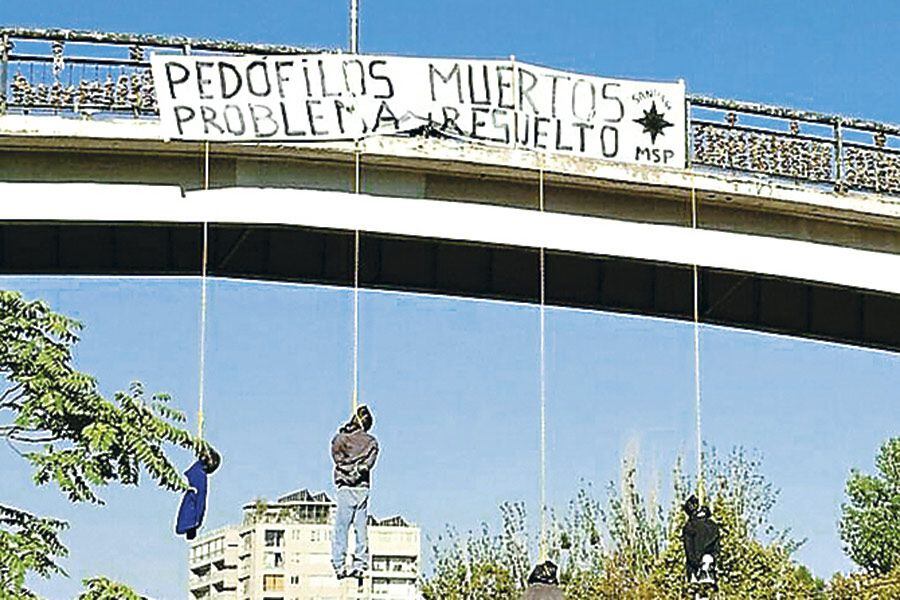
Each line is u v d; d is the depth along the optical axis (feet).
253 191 99.76
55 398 76.48
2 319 77.71
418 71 99.55
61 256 106.11
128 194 98.22
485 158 100.32
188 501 83.71
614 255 105.81
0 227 102.27
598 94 102.27
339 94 98.43
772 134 106.42
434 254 107.76
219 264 108.47
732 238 108.58
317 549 407.64
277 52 98.68
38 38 94.79
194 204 98.89
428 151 99.50
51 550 76.28
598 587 201.98
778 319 118.32
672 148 103.30
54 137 94.99
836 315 118.62
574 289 113.39
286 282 110.11
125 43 95.76
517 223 103.86
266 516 409.69
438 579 239.71
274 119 97.45
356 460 89.71
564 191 105.19
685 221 107.55
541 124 101.04
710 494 203.31
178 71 96.48
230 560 415.85
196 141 96.63
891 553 268.21
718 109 105.40
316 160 100.01
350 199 101.04
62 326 78.43
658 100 103.14
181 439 80.18
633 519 214.28
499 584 232.32
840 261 110.83
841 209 108.06
